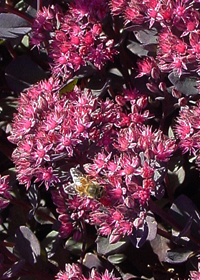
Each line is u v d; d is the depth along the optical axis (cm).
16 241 34
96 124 31
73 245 35
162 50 31
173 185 34
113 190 29
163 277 34
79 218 32
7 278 32
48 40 35
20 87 38
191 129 30
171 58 31
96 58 33
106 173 29
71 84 35
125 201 28
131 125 32
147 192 29
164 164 30
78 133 30
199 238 32
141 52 35
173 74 32
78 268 31
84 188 29
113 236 29
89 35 33
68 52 33
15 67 38
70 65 33
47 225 38
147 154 29
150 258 35
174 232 32
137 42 36
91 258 34
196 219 31
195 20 31
